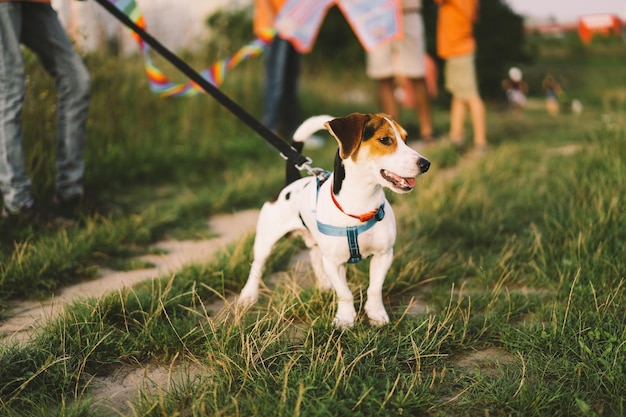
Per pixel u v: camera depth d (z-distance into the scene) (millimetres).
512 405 2369
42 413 2357
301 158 3555
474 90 7941
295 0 7676
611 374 2445
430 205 5082
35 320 3240
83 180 5035
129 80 8273
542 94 23625
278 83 8461
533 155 7219
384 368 2615
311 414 2295
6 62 4281
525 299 3307
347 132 2941
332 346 2855
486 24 19031
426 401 2387
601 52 31141
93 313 3047
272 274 4020
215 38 9719
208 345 2838
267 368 2639
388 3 7879
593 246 3748
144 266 4191
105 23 7480
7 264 3795
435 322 3029
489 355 2822
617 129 6410
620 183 4582
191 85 5086
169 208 5480
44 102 5812
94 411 2416
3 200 4855
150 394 2475
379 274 3148
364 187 2965
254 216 5551
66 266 3924
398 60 8797
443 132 10195
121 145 7027
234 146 7996
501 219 4609
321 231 3064
